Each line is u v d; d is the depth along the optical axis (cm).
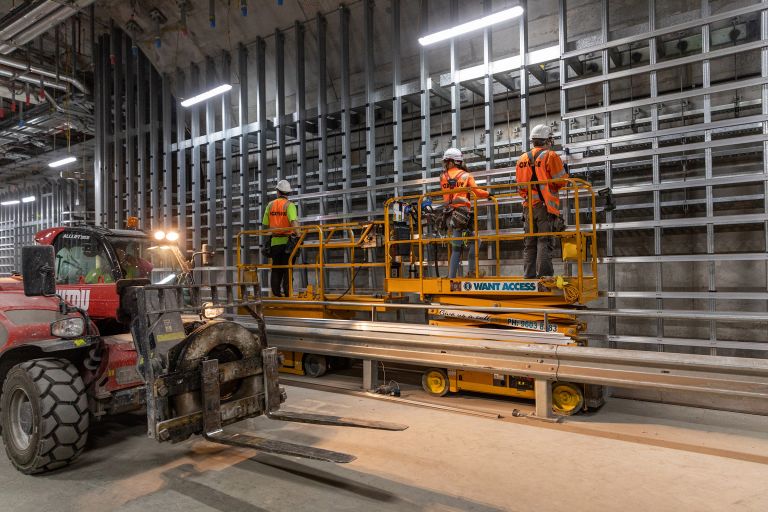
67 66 1209
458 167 586
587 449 380
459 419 456
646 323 654
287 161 1039
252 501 303
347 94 852
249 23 958
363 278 877
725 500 297
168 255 525
